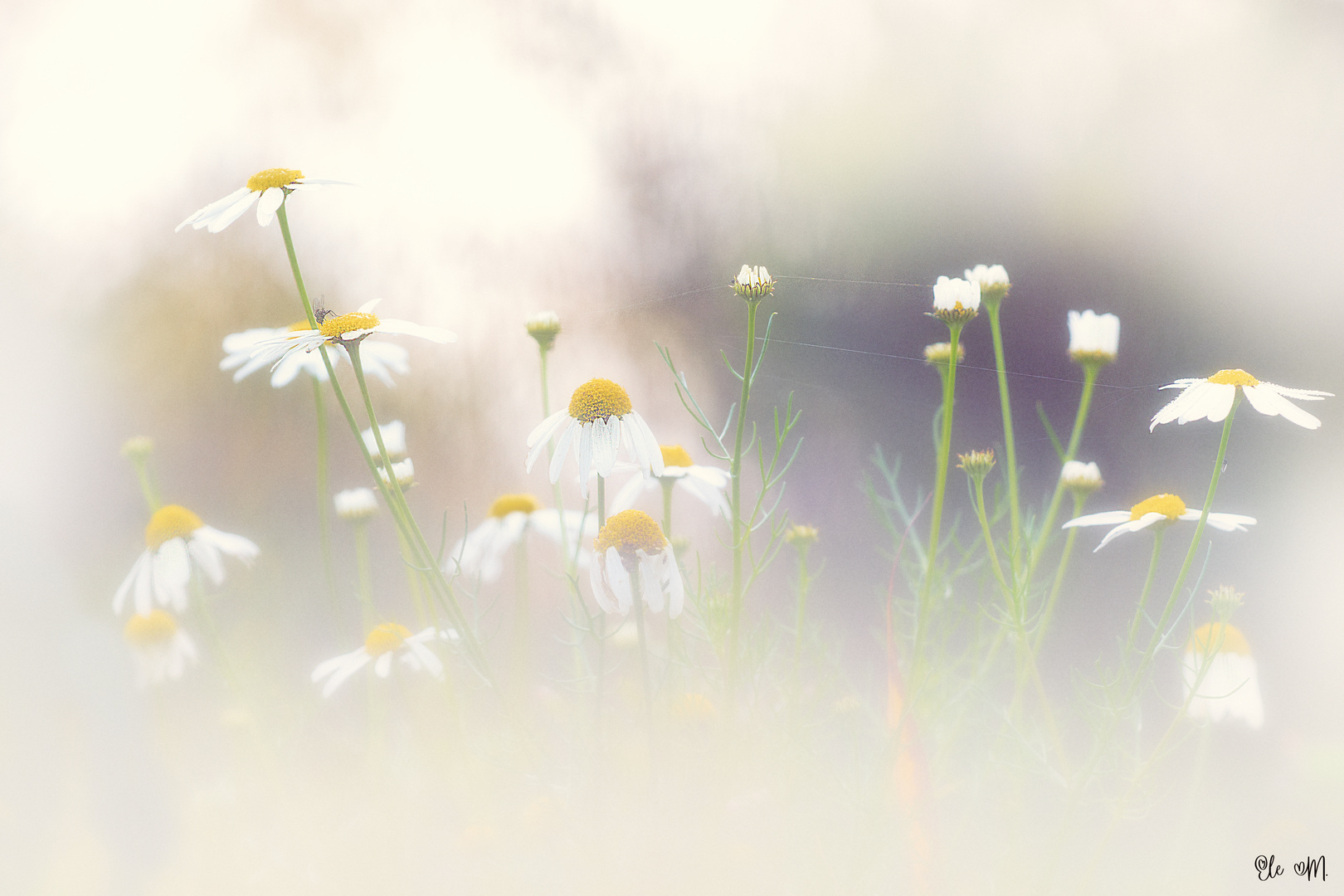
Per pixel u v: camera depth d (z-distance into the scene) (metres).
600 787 0.91
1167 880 0.90
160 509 0.91
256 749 0.90
